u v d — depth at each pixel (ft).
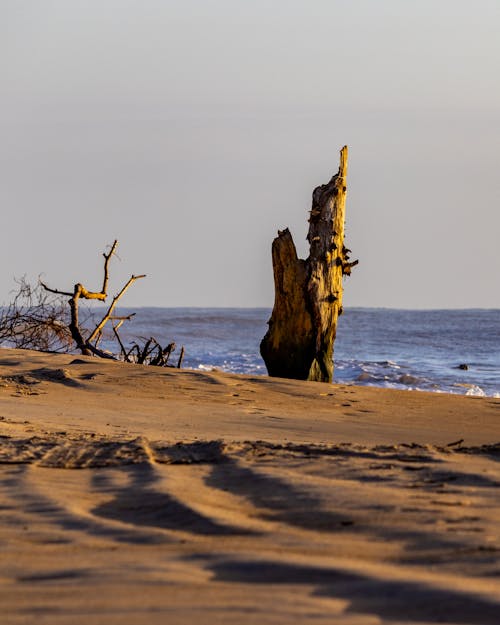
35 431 113.19
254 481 74.38
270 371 260.62
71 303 290.15
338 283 260.62
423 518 58.90
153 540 54.03
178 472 80.12
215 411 163.32
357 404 187.01
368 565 46.91
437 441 130.52
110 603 39.45
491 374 386.52
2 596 41.29
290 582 43.27
